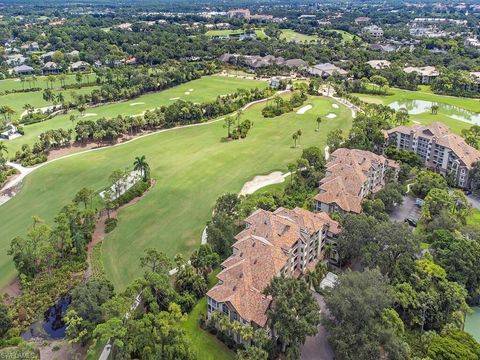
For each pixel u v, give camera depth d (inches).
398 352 2509.8
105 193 4392.2
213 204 4581.7
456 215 4136.3
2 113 7401.6
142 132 6934.1
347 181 4345.5
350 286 2753.4
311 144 6250.0
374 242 3309.5
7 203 4707.2
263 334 2576.3
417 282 3125.0
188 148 6186.0
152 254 3275.1
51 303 3255.4
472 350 2561.5
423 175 4835.1
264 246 3112.7
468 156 5147.6
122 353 2578.7
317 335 2883.9
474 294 3294.8
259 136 6614.2
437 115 7790.4
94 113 7785.4
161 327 2632.9
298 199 4495.6
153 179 5182.1
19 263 3459.6
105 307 2785.4
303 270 3469.5
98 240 3988.7
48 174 5329.7
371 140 5831.7
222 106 7780.5
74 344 2815.0
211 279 3415.4
